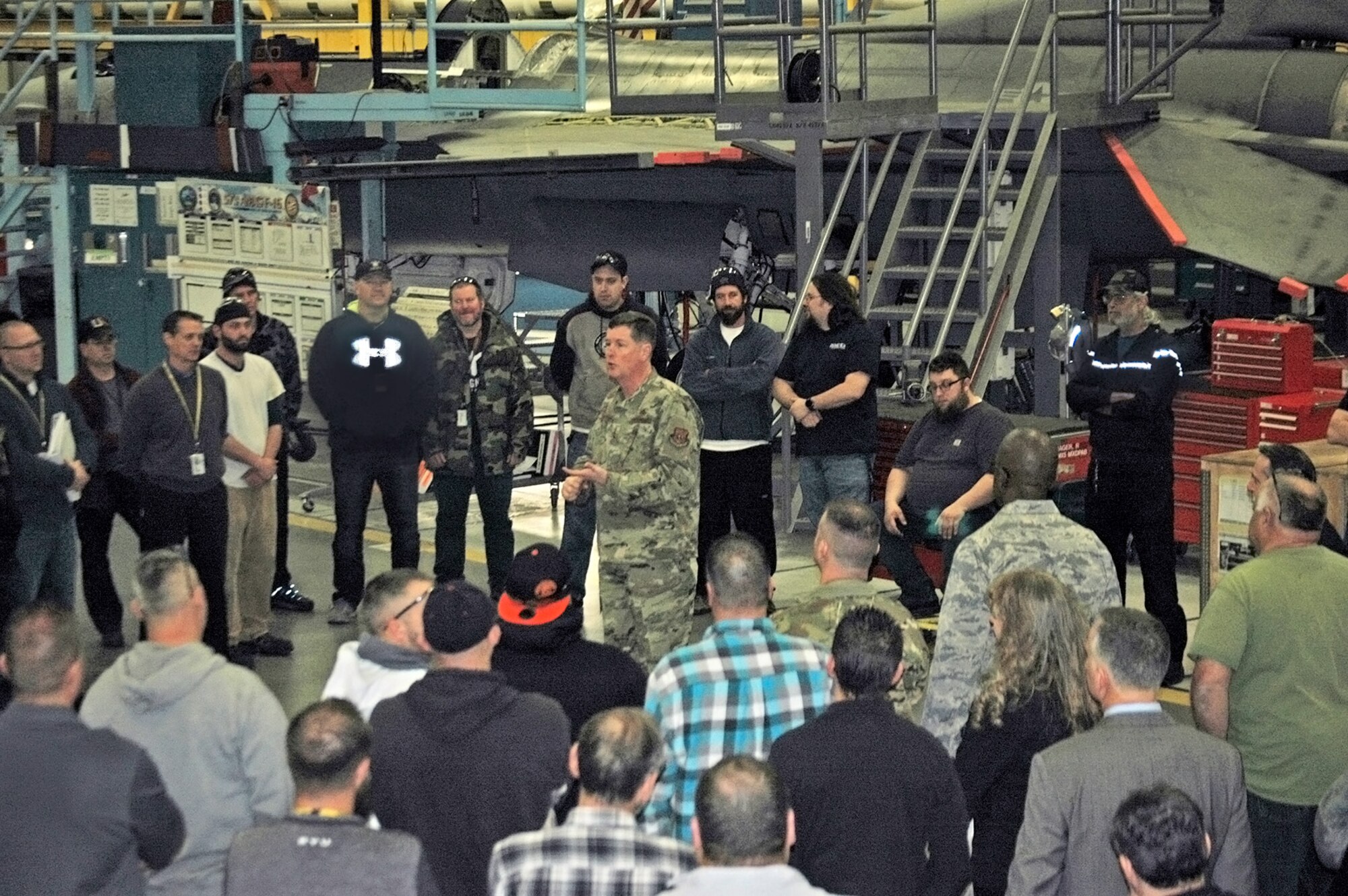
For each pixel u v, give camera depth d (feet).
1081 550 17.47
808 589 32.12
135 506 29.09
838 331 29.17
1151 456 25.81
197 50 43.83
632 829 11.55
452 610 13.26
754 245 45.83
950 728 17.43
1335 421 25.30
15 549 24.53
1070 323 26.63
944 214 40.68
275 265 42.22
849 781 12.98
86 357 28.91
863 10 38.42
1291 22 43.16
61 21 66.74
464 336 29.25
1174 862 10.74
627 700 15.78
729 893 10.61
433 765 13.10
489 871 11.84
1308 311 44.62
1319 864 14.93
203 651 14.48
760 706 14.33
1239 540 27.02
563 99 39.09
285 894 11.09
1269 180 38.19
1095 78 44.42
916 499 27.04
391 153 46.83
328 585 33.63
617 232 46.55
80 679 13.01
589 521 29.63
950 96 45.21
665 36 53.83
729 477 29.91
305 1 62.34
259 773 14.15
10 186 50.03
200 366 25.77
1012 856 14.74
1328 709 15.97
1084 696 14.66
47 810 12.38
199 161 43.37
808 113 33.58
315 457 45.80
